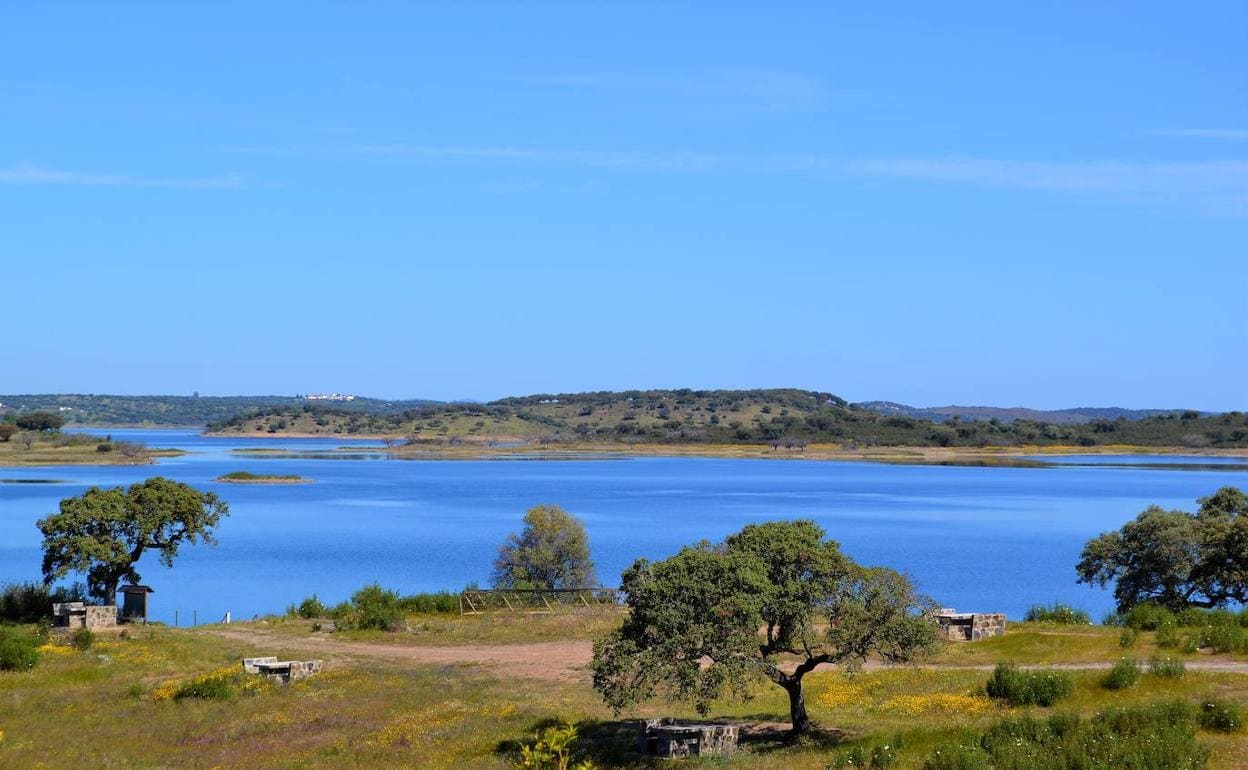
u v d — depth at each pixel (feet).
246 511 582.76
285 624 206.90
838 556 114.93
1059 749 91.35
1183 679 117.08
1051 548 430.20
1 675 158.61
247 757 119.03
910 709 120.16
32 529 457.68
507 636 188.44
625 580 115.03
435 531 487.20
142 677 159.43
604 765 110.01
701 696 110.01
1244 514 209.87
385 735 124.26
